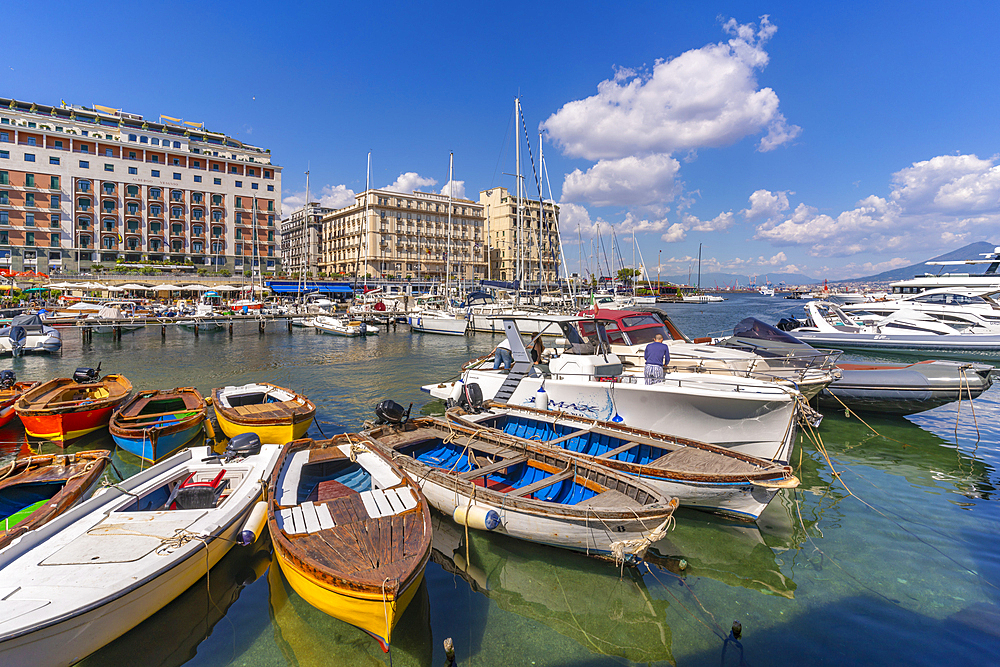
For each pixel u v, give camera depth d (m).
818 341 25.56
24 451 10.52
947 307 24.42
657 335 13.34
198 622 5.34
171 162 72.44
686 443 8.30
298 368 22.20
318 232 114.50
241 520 6.29
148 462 9.74
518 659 4.83
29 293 50.22
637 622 5.38
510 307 40.91
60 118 72.31
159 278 63.12
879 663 4.72
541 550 6.67
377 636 4.62
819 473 9.55
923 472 9.60
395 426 9.40
